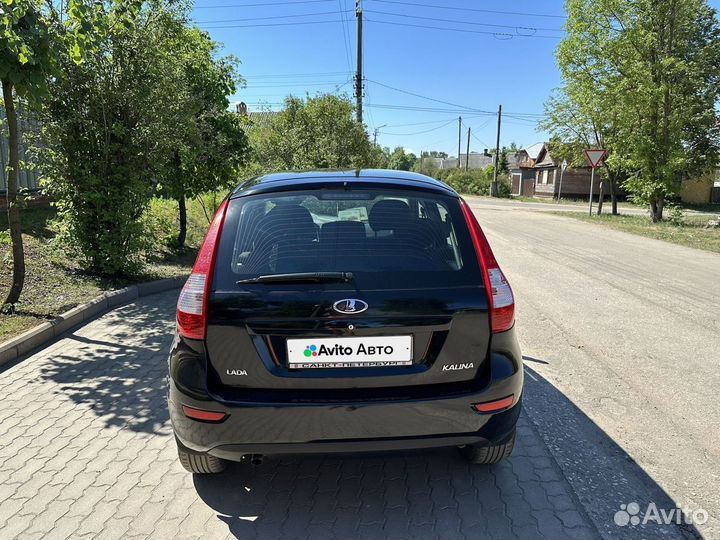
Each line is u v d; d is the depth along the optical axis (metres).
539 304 6.77
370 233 2.58
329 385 2.38
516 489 2.83
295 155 18.12
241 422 2.34
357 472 3.01
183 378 2.42
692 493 2.79
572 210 27.62
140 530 2.52
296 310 2.35
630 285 8.00
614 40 18.00
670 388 4.14
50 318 5.54
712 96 17.56
